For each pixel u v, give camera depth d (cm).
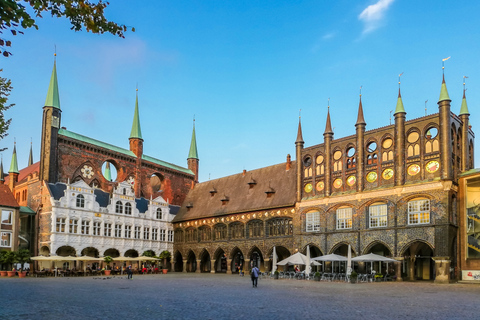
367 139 5941
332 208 6147
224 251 7731
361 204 5794
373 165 5812
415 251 5597
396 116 5622
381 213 5603
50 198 6806
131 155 8588
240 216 7569
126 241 7850
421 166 5312
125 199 7975
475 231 5003
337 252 6325
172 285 4088
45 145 7169
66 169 7431
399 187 5422
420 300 2719
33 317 1845
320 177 6462
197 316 1923
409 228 5250
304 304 2438
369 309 2222
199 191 9356
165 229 8775
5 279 5125
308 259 5388
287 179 7375
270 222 7088
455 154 5297
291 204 6706
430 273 5944
